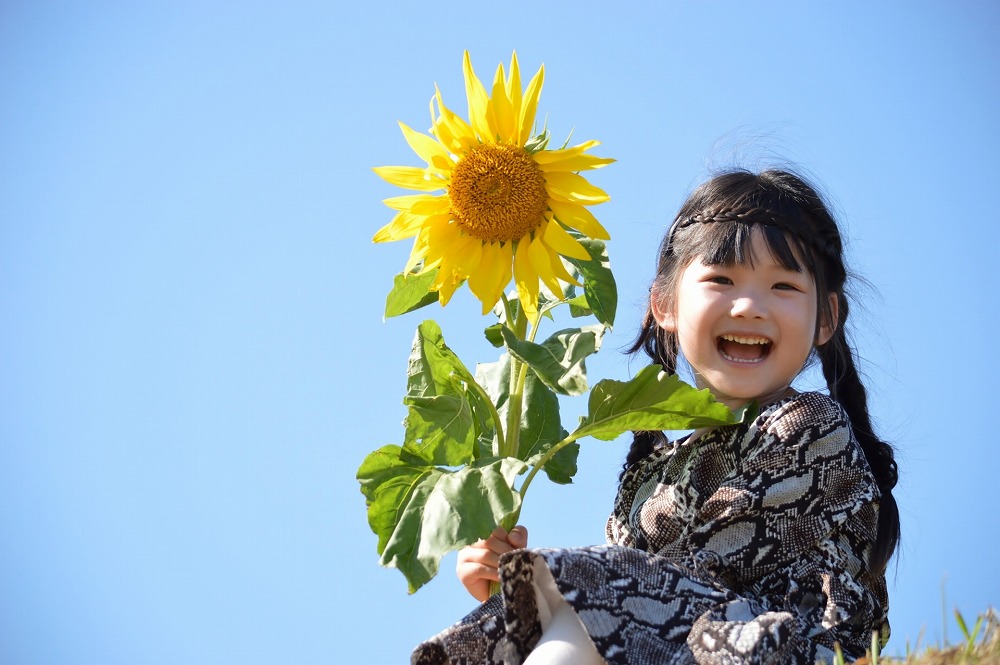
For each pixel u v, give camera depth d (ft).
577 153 9.04
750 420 9.11
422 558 8.43
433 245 9.18
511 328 9.61
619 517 9.59
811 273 9.55
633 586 7.14
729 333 9.36
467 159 9.07
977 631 7.06
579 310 10.02
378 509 8.99
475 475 8.73
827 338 10.20
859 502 8.30
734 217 9.53
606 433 9.14
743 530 8.07
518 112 9.16
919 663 7.01
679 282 9.90
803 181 10.11
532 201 8.99
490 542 9.14
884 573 9.13
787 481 8.25
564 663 6.77
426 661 7.80
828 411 8.61
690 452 9.29
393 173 9.20
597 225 9.05
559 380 8.77
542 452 9.90
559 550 7.16
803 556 8.11
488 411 9.89
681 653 6.95
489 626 7.64
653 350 11.12
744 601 7.41
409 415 9.20
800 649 7.05
